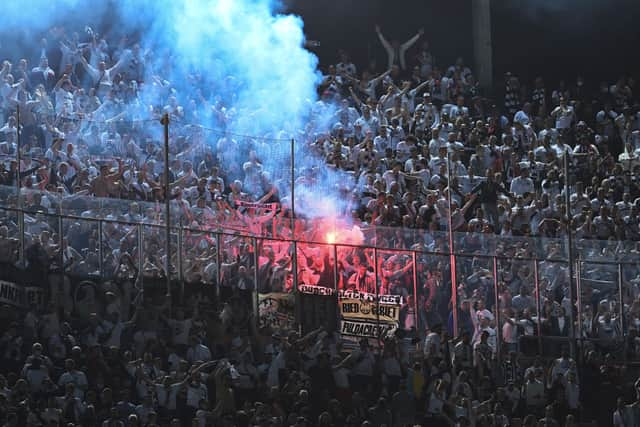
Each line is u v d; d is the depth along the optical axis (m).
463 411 56.84
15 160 57.38
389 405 55.75
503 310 61.66
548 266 63.94
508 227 69.62
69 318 51.34
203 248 55.53
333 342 56.94
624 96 96.94
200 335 53.00
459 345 59.22
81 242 52.53
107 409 47.62
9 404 45.59
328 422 51.56
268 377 53.78
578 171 81.81
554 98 95.19
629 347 63.25
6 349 48.62
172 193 58.25
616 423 59.75
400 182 72.50
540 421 57.56
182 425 49.69
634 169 81.69
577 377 60.28
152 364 50.41
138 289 53.00
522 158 82.94
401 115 81.50
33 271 50.75
